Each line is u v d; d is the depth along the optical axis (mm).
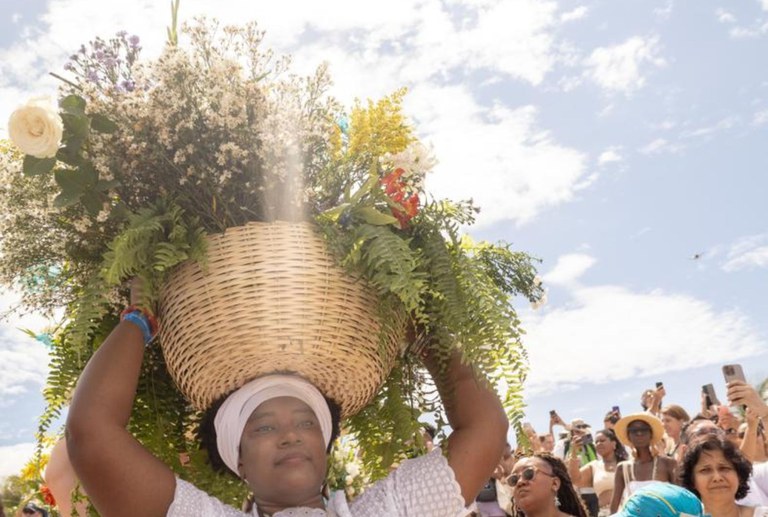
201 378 2307
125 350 2264
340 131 2498
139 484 2139
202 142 2303
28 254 2422
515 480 5027
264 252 2260
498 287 2660
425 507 2303
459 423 2523
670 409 6824
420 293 2412
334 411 2477
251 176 2309
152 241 2250
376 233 2309
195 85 2338
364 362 2367
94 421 2135
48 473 2562
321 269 2285
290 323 2252
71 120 2264
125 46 2455
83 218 2332
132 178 2328
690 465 4281
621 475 6445
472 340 2332
